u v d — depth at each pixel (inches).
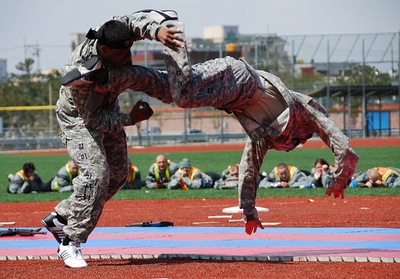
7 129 3053.6
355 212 665.0
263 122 394.6
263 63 2755.9
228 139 2901.1
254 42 2790.4
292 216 643.5
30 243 497.0
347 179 398.0
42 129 3031.5
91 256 430.3
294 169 984.9
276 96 393.1
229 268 374.9
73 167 1032.2
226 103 387.2
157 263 400.5
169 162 1037.2
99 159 393.4
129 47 377.4
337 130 389.7
